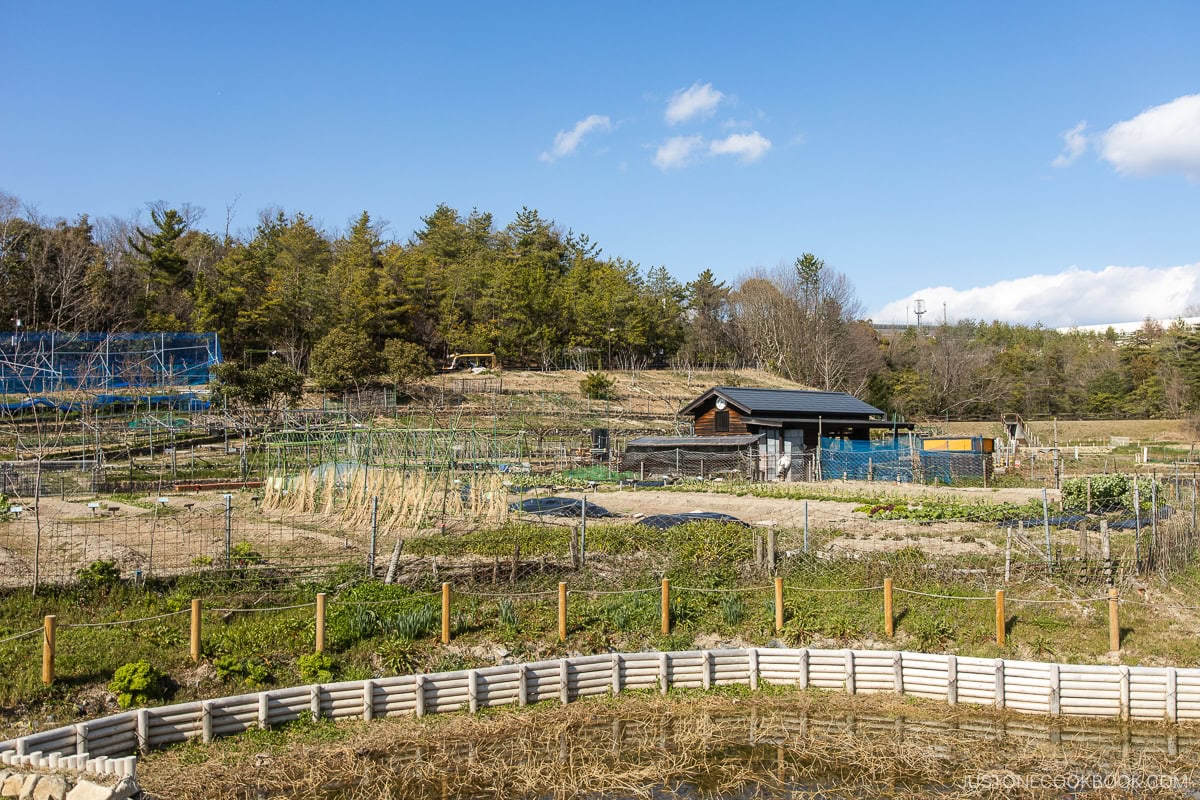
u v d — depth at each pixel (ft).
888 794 35.99
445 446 103.76
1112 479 76.28
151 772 36.78
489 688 44.55
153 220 205.57
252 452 120.26
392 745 40.27
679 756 39.37
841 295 284.82
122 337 162.40
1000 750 39.73
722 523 69.46
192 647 44.16
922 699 45.70
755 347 282.56
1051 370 280.72
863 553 61.52
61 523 72.23
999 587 54.90
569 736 41.75
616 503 88.94
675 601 53.83
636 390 218.38
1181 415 225.15
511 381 215.31
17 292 176.96
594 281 274.77
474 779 37.24
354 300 215.31
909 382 260.62
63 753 35.94
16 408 128.77
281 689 42.22
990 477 115.34
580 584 56.18
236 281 208.74
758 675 47.67
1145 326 361.71
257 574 55.06
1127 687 43.09
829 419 131.13
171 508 82.64
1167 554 58.54
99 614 47.83
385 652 46.93
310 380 190.60
